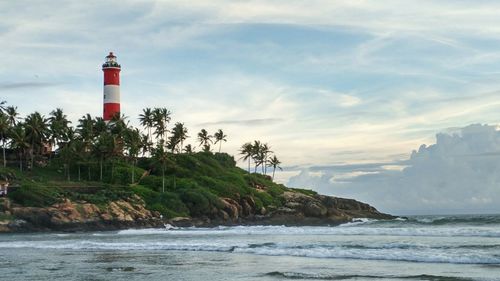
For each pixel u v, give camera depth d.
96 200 97.00
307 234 63.53
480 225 83.19
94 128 126.25
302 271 27.14
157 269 28.69
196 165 133.38
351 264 29.97
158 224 95.88
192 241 51.94
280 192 136.38
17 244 49.38
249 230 73.81
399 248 39.16
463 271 26.11
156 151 121.12
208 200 109.75
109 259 34.34
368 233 61.56
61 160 118.19
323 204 134.75
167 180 119.25
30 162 117.81
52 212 87.94
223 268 28.88
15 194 92.12
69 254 38.47
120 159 126.06
